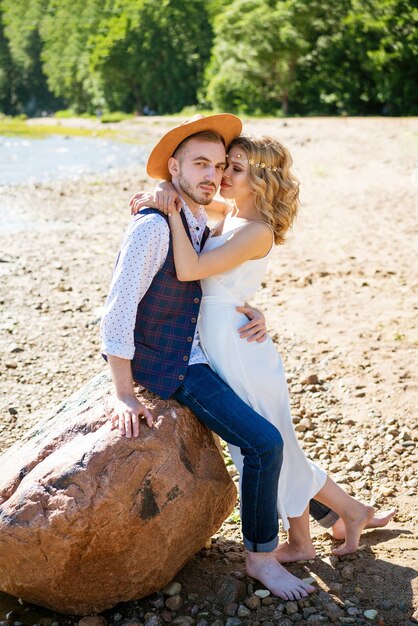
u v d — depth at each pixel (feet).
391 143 72.64
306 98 158.81
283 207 11.35
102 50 227.81
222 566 12.02
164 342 10.82
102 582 10.57
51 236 36.17
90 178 57.98
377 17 140.67
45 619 10.96
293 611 10.78
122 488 10.13
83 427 10.85
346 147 71.41
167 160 11.10
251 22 158.30
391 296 26.55
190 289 10.85
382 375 19.84
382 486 14.80
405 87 139.13
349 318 24.41
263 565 11.32
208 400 10.77
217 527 11.87
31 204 45.39
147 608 11.07
